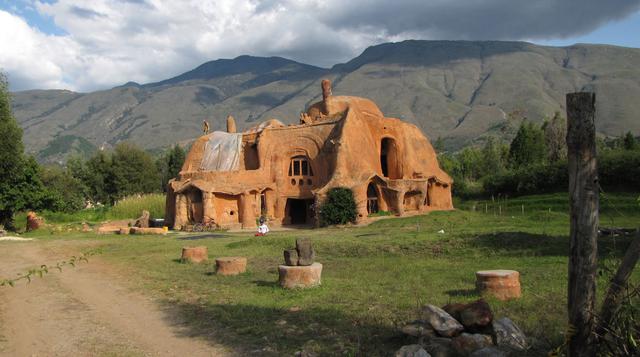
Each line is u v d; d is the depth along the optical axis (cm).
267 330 1118
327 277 1759
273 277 1817
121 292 1650
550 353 789
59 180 8162
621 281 750
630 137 7206
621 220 3338
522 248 2138
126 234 4147
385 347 973
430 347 902
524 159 7812
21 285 1816
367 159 4628
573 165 757
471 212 4616
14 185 4728
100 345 1081
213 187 4556
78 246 3188
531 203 5006
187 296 1531
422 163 5222
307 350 970
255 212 4697
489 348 845
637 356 745
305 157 4897
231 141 5172
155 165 10550
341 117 4788
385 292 1451
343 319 1171
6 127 4388
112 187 9694
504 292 1316
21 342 1121
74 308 1440
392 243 2394
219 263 1909
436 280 1627
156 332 1167
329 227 4075
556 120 7156
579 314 755
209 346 1046
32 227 4669
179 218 4688
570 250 767
